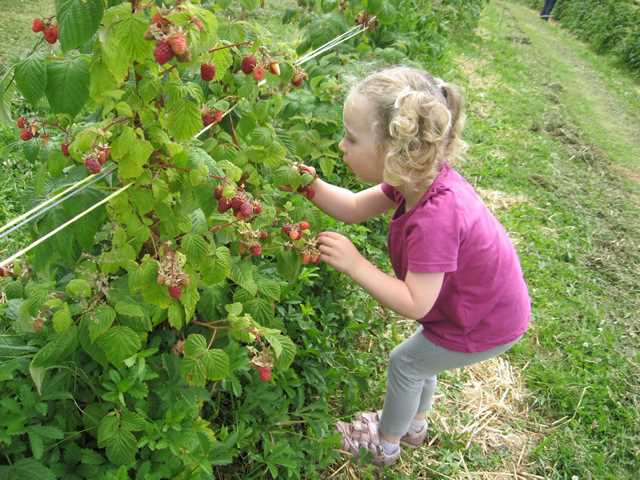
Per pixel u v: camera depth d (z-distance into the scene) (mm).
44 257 1550
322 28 3221
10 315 1702
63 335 1496
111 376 1677
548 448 2676
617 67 10867
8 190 3254
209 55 1501
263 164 2004
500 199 4652
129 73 1522
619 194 5277
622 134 7113
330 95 2832
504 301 1967
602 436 2770
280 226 2053
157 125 1484
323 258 1886
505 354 3172
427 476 2463
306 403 2473
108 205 1530
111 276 1713
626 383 3090
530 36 11734
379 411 2541
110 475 1588
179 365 1812
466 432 2699
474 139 5512
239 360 1937
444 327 2018
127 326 1544
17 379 1670
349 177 3578
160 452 1742
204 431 1814
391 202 2205
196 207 1603
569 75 9375
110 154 1428
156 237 1642
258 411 2236
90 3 1239
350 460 2377
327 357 2549
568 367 3160
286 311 2607
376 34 4215
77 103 1403
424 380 2195
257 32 1810
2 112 1506
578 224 4559
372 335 2963
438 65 6168
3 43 4984
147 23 1287
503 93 7066
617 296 3826
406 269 1955
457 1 8234
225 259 1636
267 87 2070
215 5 1843
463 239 1781
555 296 3674
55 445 1653
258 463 2117
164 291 1475
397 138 1644
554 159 5602
